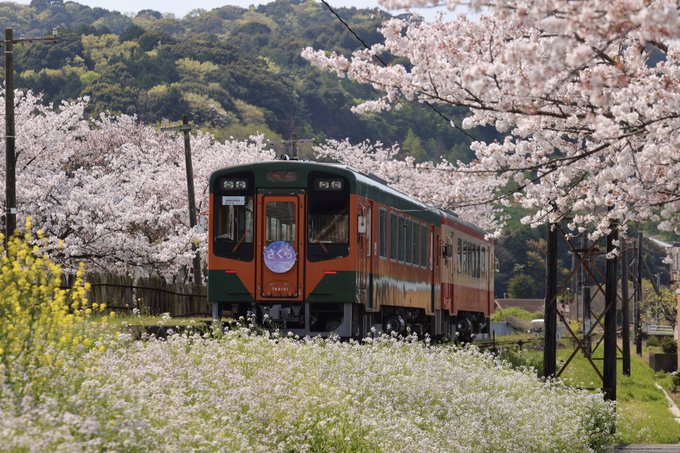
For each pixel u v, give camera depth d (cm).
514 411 1330
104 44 10900
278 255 1805
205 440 723
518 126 1106
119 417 679
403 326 2153
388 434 984
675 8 671
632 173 1045
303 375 1065
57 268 851
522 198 1352
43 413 610
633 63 864
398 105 1065
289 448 895
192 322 1862
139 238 2900
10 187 2292
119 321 1761
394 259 2092
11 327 779
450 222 2636
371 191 1917
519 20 765
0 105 3325
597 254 2283
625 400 2919
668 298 6212
